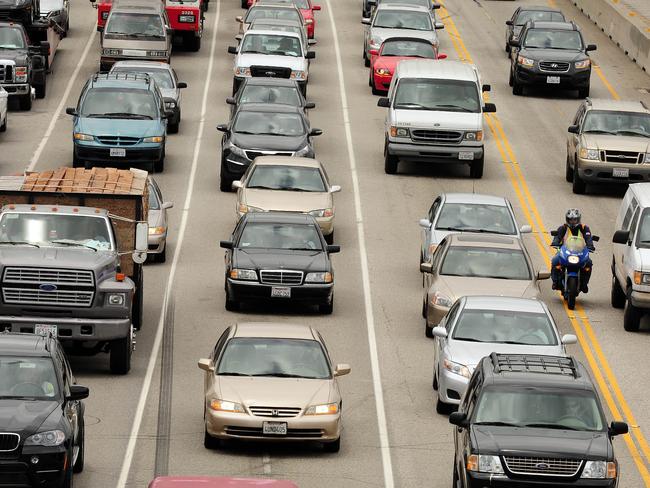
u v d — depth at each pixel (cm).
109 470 4447
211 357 4962
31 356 4153
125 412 5075
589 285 7219
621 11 14238
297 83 10319
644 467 4778
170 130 9956
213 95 11069
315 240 6612
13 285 5281
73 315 5328
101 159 8638
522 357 4394
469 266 6272
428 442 4903
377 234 7925
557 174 9388
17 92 10281
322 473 4519
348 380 5606
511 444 3953
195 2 12444
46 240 5528
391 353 5981
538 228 8150
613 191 9094
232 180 8594
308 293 6375
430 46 11494
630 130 8931
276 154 8525
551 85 11369
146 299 6631
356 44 13362
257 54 10988
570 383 4162
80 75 11550
